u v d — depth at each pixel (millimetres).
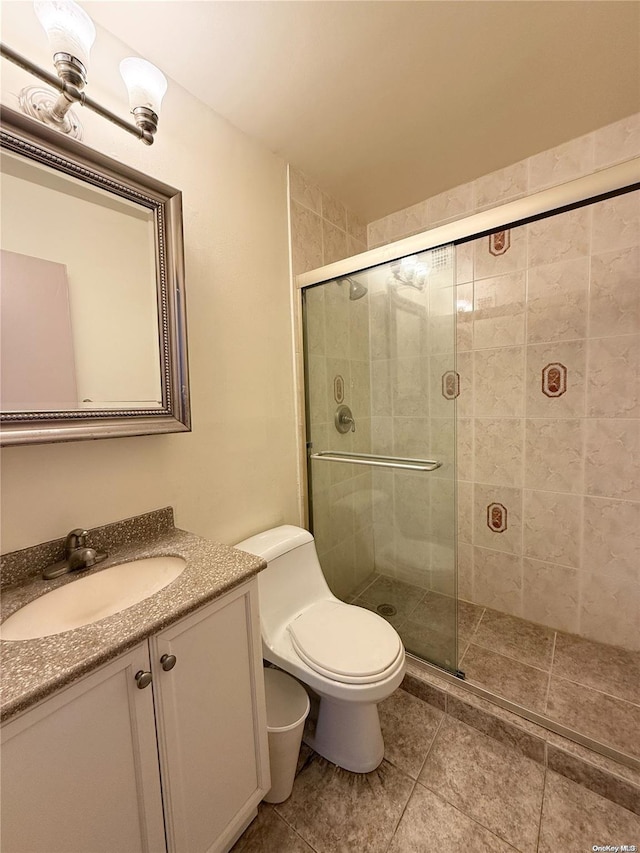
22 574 858
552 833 978
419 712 1369
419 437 1652
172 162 1139
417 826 1003
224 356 1320
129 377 1023
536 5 935
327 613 1299
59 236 886
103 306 968
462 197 1756
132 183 989
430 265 1475
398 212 1985
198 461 1245
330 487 1801
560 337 1560
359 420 1836
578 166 1467
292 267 1590
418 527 1655
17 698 517
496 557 1824
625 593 1525
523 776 1129
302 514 1701
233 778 895
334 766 1179
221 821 867
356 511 1880
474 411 1812
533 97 1246
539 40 1033
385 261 1440
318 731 1223
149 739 709
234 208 1337
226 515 1353
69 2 719
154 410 1058
